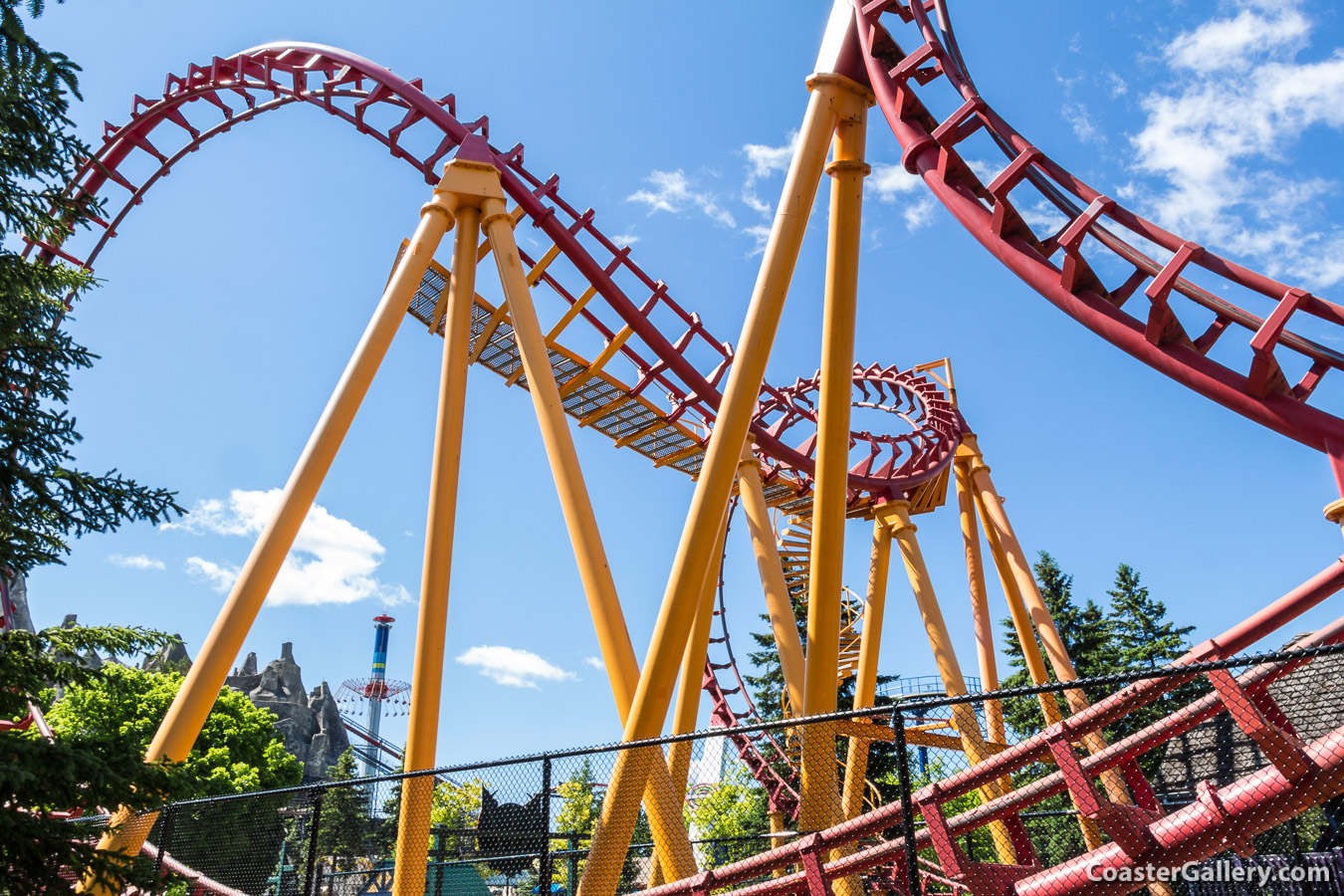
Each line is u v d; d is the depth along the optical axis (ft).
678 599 31.50
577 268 59.16
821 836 28.58
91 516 30.01
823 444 37.29
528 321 41.96
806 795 32.58
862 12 37.32
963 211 32.35
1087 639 128.77
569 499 36.42
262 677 323.78
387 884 44.45
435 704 37.09
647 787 30.37
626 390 65.05
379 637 393.91
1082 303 28.73
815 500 37.42
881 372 84.84
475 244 46.55
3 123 29.09
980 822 30.32
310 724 309.01
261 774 151.94
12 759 24.12
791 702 52.39
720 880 29.22
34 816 25.52
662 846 30.01
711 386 63.52
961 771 28.78
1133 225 28.63
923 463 77.10
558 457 37.47
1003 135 32.09
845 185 38.65
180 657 180.86
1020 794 29.94
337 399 39.96
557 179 58.75
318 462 38.55
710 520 32.45
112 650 30.17
